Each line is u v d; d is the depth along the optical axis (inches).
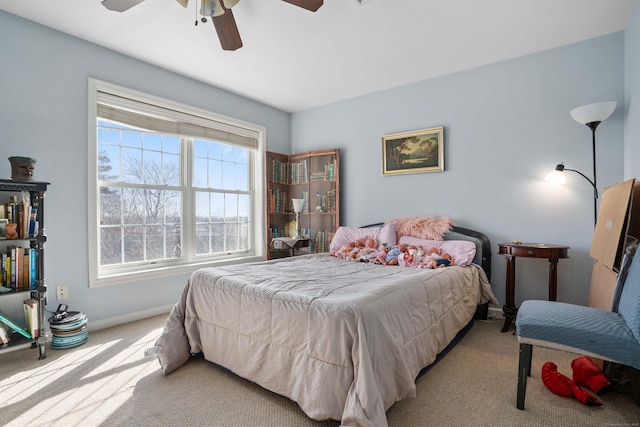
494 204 122.1
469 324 106.3
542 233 113.0
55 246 99.4
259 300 69.2
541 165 113.3
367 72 129.8
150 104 121.9
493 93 122.2
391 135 144.9
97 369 79.7
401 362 58.2
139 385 71.9
